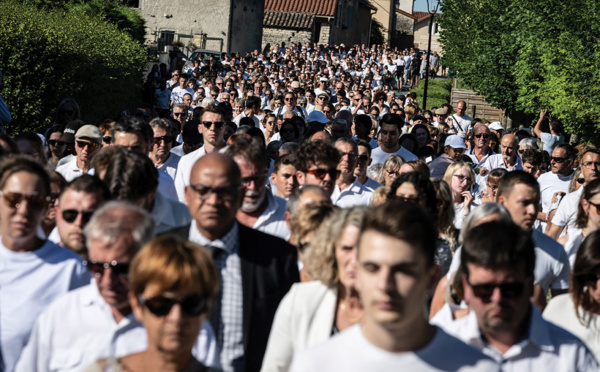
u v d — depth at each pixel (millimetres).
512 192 5762
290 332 4145
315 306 4145
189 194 4637
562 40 17078
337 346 2975
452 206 6395
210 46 45188
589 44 16906
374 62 49781
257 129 11203
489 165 12680
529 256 3730
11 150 7031
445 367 2910
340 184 8219
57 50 15820
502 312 3742
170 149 10055
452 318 4266
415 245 2873
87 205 4742
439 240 5934
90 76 17844
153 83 24234
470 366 2926
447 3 33688
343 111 13938
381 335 2902
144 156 5348
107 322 3971
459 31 32531
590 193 6188
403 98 25984
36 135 8211
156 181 5348
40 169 4582
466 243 3811
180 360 3244
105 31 20953
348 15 73062
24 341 4430
